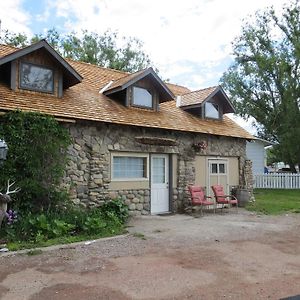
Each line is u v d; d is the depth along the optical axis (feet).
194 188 43.86
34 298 15.55
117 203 37.14
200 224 35.47
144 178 42.57
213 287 17.10
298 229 32.96
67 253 23.12
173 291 16.53
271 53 92.84
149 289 16.78
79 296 15.81
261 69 91.56
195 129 46.37
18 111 31.14
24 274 18.76
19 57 34.40
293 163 95.71
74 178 35.88
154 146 42.93
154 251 24.16
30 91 35.42
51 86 37.09
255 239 28.37
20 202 30.14
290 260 22.09
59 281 17.76
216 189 46.57
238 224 35.60
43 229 27.07
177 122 45.73
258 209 47.44
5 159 28.76
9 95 33.14
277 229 32.89
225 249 24.86
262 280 18.17
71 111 35.50
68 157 35.04
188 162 46.44
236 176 53.93
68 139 33.94
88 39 105.50
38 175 30.55
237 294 16.19
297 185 86.07
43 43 35.27
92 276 18.61
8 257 21.88
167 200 45.01
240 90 96.94
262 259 22.29
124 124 38.86
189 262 21.45
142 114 43.04
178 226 34.17
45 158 31.17
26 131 30.91
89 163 37.24
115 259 21.97
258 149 96.94
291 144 86.07
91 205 36.76
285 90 88.79
